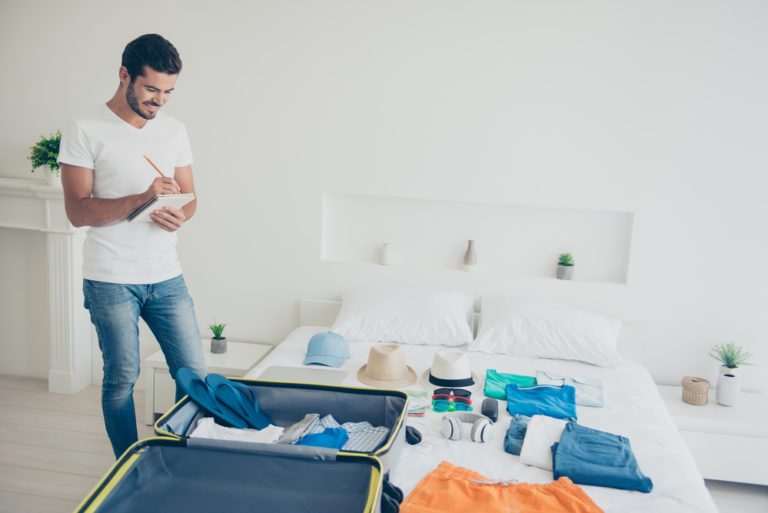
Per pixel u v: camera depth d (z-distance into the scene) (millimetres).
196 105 3641
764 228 3314
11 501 2646
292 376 2797
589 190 3424
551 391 2662
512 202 3490
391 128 3520
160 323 2467
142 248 2332
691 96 3285
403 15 3430
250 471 1605
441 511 1791
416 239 3691
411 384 2770
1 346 3967
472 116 3453
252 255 3732
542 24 3346
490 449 2232
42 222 3625
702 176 3328
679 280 3412
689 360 3459
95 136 2229
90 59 3656
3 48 3717
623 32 3293
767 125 3248
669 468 2143
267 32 3533
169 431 1934
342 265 3664
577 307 3504
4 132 3793
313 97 3551
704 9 3221
